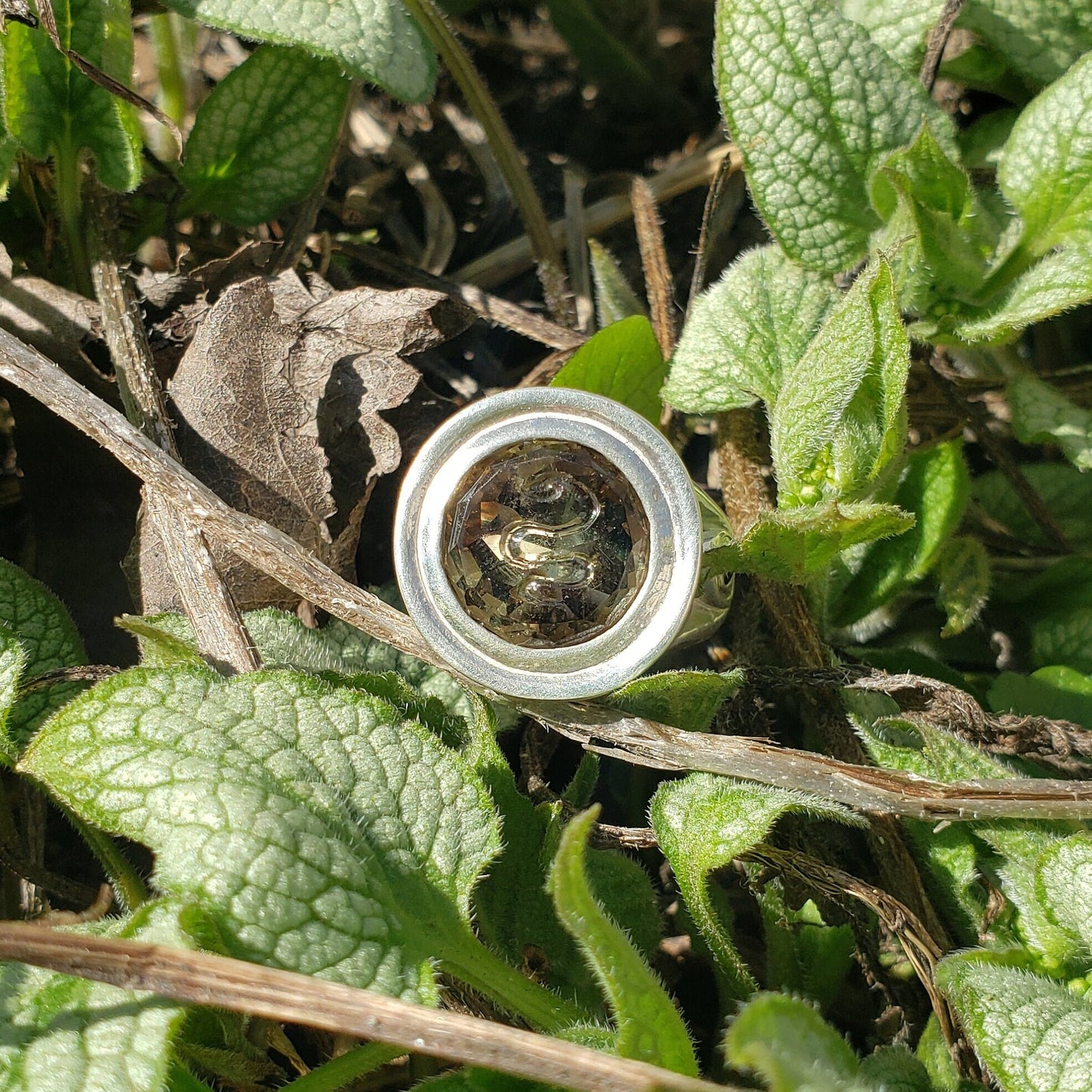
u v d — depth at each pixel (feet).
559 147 0.54
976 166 0.46
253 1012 0.31
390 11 0.41
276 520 0.41
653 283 0.46
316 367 0.42
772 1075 0.30
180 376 0.41
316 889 0.32
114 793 0.33
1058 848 0.35
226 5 0.41
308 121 0.44
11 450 0.45
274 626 0.39
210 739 0.33
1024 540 0.45
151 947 0.31
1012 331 0.41
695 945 0.40
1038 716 0.40
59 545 0.42
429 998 0.32
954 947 0.38
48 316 0.42
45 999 0.32
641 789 0.42
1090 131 0.40
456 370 0.47
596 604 0.36
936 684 0.39
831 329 0.36
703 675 0.36
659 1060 0.32
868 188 0.42
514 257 0.50
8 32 0.41
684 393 0.42
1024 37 0.45
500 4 0.54
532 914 0.37
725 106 0.41
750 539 0.37
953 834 0.38
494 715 0.38
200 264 0.46
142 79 0.50
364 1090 0.37
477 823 0.34
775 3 0.41
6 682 0.36
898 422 0.37
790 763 0.36
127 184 0.42
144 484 0.40
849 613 0.42
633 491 0.36
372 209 0.51
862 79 0.41
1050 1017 0.34
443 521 0.35
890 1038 0.38
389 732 0.34
